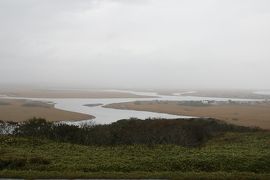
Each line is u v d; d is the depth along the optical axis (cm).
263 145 2242
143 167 1525
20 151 1888
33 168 1488
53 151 1981
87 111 8119
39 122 2747
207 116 7025
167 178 1282
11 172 1305
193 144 2548
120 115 7231
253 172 1449
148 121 3078
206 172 1425
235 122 5809
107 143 2477
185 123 3006
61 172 1351
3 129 2650
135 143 2462
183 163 1587
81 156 1806
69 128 2675
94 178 1270
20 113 7025
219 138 2683
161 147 2181
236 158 1648
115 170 1477
